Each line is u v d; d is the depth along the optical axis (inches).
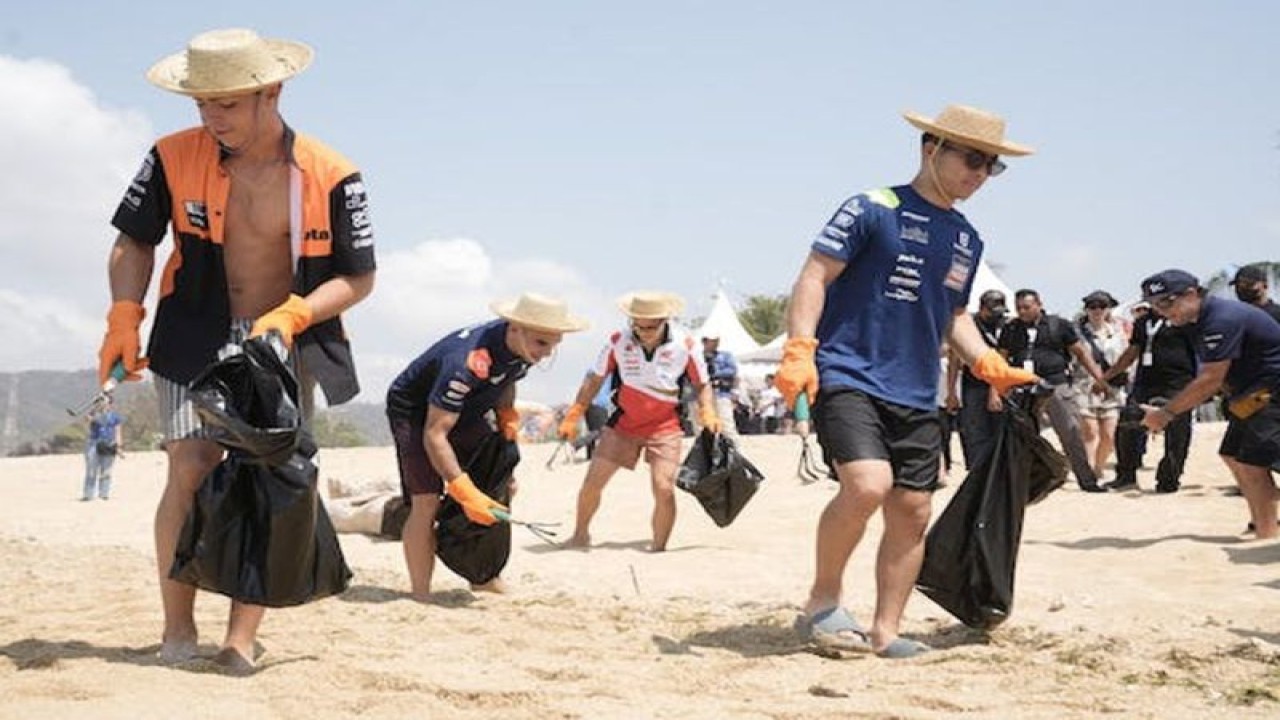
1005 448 240.5
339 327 206.8
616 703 181.6
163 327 203.2
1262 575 336.5
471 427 312.3
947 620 269.1
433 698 181.2
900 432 227.6
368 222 205.2
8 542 436.1
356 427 2284.7
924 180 229.8
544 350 301.3
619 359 422.9
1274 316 470.9
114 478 829.2
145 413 1203.2
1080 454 550.9
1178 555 378.3
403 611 271.0
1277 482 600.4
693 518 522.3
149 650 216.5
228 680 187.6
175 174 200.5
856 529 224.4
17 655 209.9
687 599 309.9
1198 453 693.3
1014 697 189.5
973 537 239.5
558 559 405.7
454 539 311.1
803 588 336.2
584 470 735.1
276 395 187.0
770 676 204.8
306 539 191.9
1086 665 215.2
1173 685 199.3
